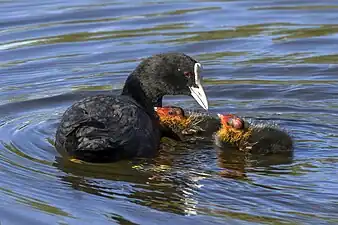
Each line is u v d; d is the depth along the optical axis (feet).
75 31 66.03
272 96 51.16
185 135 44.34
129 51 60.54
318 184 36.94
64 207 35.04
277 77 54.60
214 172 38.86
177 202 35.35
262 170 39.04
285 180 37.50
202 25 67.72
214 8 73.67
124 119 40.19
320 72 55.31
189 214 33.96
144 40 63.36
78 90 52.24
